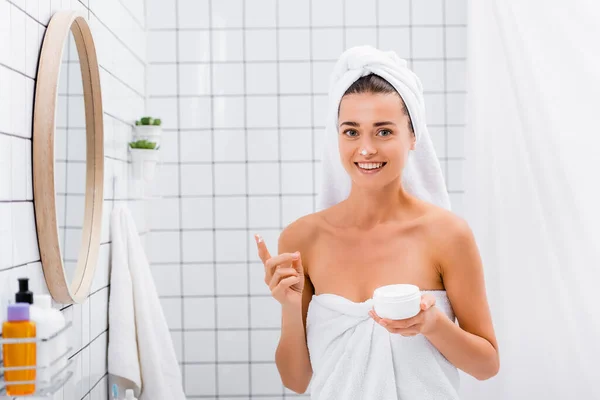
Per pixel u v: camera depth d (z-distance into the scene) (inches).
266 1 92.7
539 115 63.6
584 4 59.4
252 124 93.0
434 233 48.9
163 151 93.0
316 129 92.9
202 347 92.9
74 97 57.2
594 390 61.8
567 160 61.7
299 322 51.1
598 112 59.3
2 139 42.7
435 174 53.2
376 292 42.9
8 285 43.4
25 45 46.7
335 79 49.9
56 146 51.5
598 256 60.2
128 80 81.2
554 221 63.0
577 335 62.6
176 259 93.0
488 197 70.2
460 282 48.4
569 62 61.0
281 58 92.9
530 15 64.0
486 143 70.6
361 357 46.9
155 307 73.5
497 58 69.6
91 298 64.2
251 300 93.0
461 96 92.8
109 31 71.5
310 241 52.6
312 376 55.3
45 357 39.9
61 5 54.9
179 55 92.9
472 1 73.3
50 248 48.6
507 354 67.4
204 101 93.0
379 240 49.8
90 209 62.5
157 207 93.0
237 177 93.1
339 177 53.8
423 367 46.4
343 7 92.7
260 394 93.0
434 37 92.7
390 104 46.6
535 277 65.7
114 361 68.1
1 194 42.5
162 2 92.7
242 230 93.0
